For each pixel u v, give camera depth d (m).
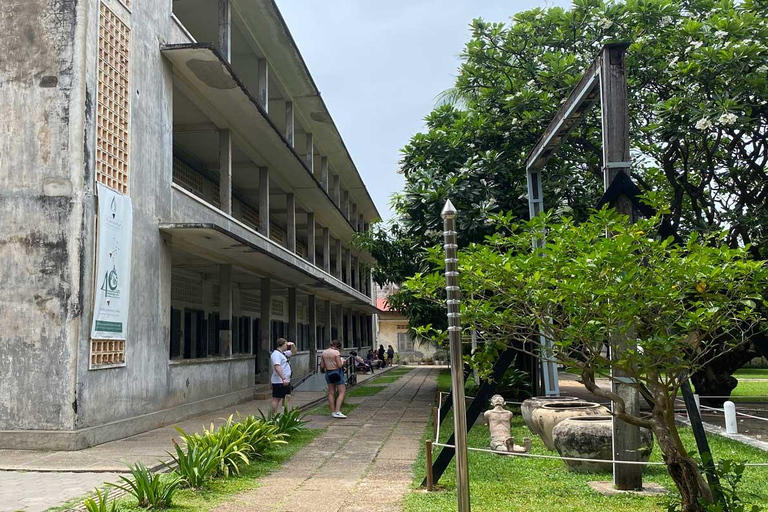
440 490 6.85
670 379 5.18
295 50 18.06
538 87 16.30
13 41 9.84
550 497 6.49
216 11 15.91
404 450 9.50
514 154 16.06
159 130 12.19
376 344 45.66
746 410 14.45
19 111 9.68
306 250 34.50
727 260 4.62
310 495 6.67
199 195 18.98
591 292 4.73
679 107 13.20
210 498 6.47
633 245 4.70
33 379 9.17
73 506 6.11
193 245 13.98
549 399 10.83
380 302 49.25
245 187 22.14
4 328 9.31
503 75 16.70
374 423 12.55
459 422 5.03
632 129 15.17
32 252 9.41
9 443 9.03
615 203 7.04
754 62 12.84
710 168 14.74
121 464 8.00
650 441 7.82
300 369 25.06
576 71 15.14
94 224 9.69
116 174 10.46
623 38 15.14
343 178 30.97
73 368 9.14
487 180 15.48
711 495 5.21
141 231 11.31
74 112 9.59
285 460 8.70
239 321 23.00
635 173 16.22
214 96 14.23
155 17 12.19
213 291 20.75
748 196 14.91
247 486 7.07
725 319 4.87
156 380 11.70
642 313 4.90
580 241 4.99
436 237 15.17
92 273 9.59
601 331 5.00
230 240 13.16
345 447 9.76
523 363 15.65
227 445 7.90
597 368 5.73
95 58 9.98
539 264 5.01
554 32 16.31
